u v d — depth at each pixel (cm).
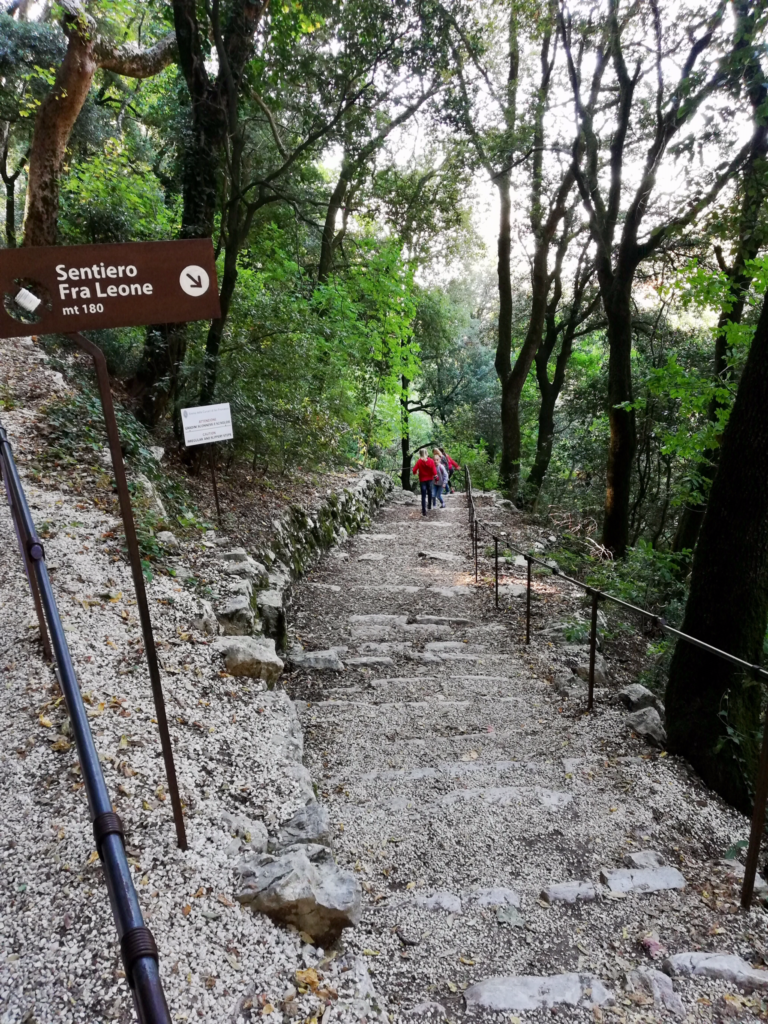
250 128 1262
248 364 881
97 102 1587
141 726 344
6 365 834
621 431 1105
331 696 566
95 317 227
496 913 292
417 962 263
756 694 426
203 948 224
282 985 217
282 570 799
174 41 1195
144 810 286
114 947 217
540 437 1892
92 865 249
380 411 2156
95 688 363
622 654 682
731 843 352
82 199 1127
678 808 379
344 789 405
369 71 847
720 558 422
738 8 599
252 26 751
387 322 1678
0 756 301
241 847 278
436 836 355
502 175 1224
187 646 440
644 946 273
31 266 216
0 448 379
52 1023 191
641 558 980
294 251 1598
